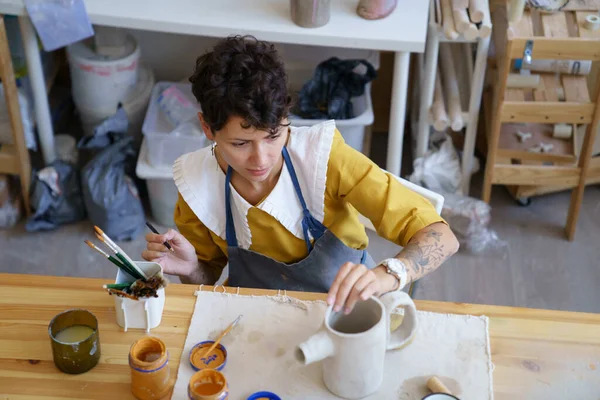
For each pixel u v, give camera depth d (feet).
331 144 4.88
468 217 9.11
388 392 4.14
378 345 3.93
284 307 4.64
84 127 10.07
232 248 5.35
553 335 4.49
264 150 4.40
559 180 9.04
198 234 5.42
